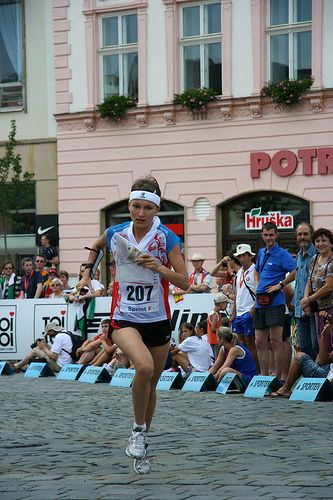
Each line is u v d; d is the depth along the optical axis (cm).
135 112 4066
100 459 1235
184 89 4031
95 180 4162
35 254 4275
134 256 1116
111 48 4153
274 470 1095
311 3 3803
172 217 4056
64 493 988
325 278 1955
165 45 4031
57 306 2938
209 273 2891
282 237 3831
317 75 3769
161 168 4047
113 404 1955
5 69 4359
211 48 3981
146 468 1101
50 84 4275
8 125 4350
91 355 2730
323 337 1927
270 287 2122
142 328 1138
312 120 3769
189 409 1814
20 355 3003
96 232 4162
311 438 1379
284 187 3812
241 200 3922
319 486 973
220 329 2183
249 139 3875
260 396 1997
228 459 1198
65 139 4222
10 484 1059
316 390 1889
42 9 4278
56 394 2189
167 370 2419
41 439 1462
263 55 3869
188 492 968
